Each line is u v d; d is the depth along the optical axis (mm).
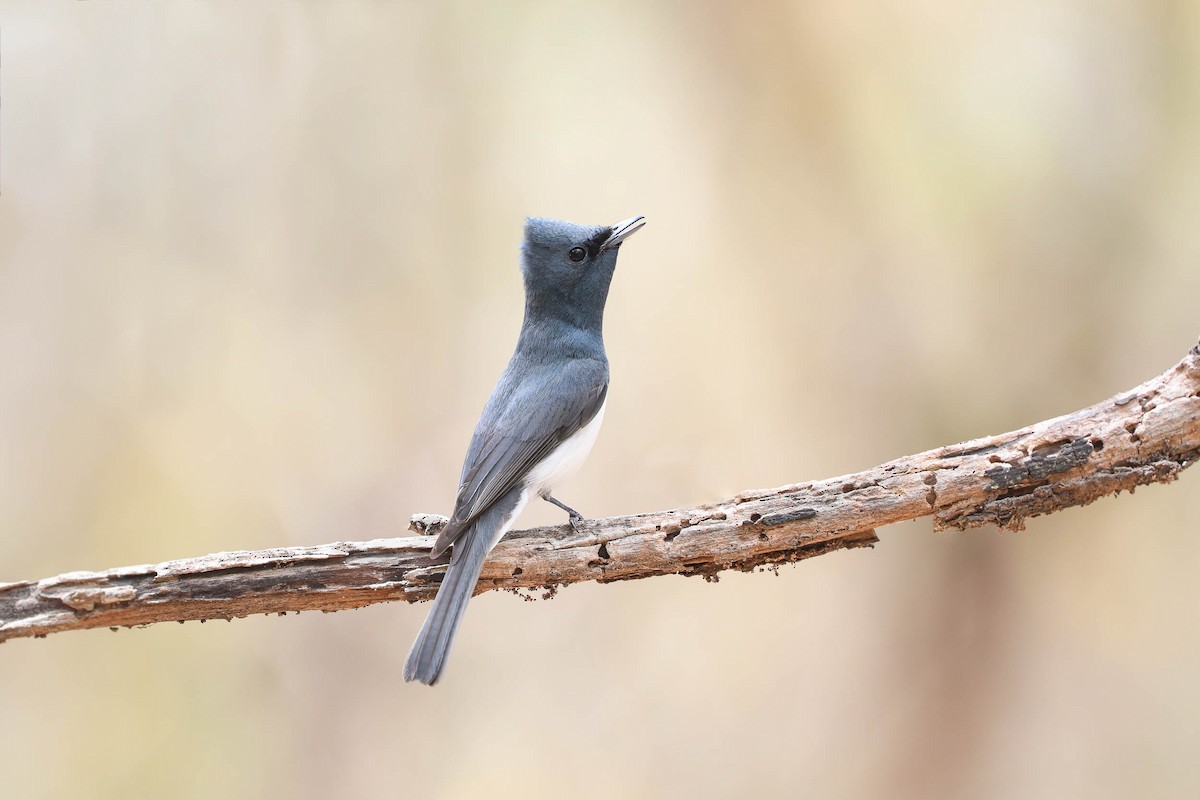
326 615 12883
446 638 7344
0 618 7082
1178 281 13312
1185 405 7234
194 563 7309
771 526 7590
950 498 7504
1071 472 7398
